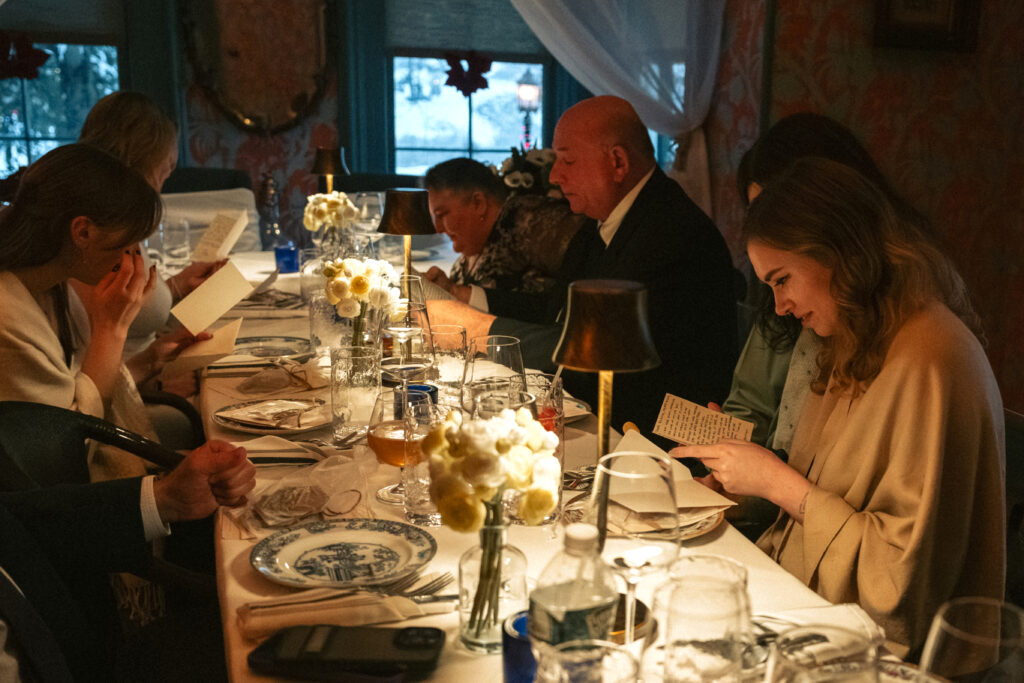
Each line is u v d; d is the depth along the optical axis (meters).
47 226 1.96
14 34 5.13
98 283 2.25
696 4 4.86
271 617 1.13
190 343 2.68
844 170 1.52
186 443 2.85
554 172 2.89
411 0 5.95
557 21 4.78
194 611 2.69
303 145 5.94
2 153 5.43
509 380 1.66
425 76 6.11
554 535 1.44
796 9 4.45
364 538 1.40
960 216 4.91
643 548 1.08
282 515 1.50
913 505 1.43
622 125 2.76
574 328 1.13
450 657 1.10
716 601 0.82
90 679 1.53
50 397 2.01
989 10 4.68
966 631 0.82
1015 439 1.73
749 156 2.03
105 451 2.25
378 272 2.19
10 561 1.43
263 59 5.71
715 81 5.05
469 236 3.61
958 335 1.49
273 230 5.14
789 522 1.66
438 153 6.26
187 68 5.62
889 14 4.48
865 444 1.53
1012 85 4.80
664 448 2.39
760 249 1.57
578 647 0.83
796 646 0.80
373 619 1.16
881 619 1.41
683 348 2.66
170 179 5.24
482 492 1.04
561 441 1.50
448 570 1.33
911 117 4.72
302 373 2.34
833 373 1.63
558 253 3.41
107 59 5.50
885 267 1.52
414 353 2.29
